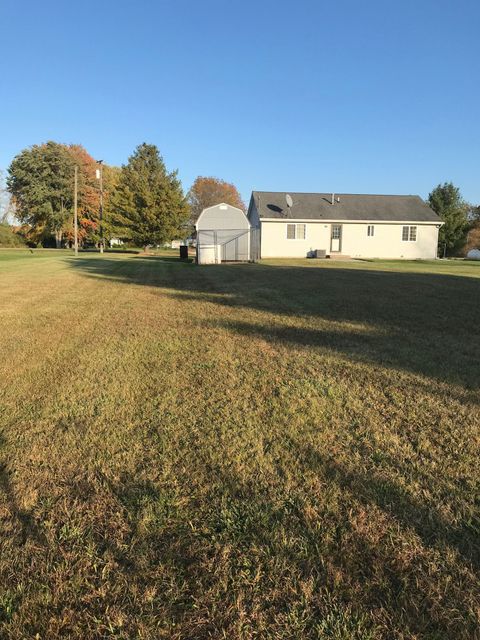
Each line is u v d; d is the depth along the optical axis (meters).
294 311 7.81
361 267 20.88
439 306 8.40
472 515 2.06
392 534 1.93
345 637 1.46
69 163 48.31
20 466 2.52
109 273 16.42
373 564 1.77
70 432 2.94
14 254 34.72
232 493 2.25
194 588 1.68
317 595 1.64
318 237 31.61
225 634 1.49
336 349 5.09
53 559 1.83
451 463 2.53
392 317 7.21
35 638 1.49
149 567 1.78
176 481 2.37
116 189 43.69
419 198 34.47
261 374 4.14
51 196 48.03
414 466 2.49
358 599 1.61
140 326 6.57
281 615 1.56
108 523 2.05
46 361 4.70
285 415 3.18
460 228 44.47
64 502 2.20
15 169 47.56
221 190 73.31
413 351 5.00
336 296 9.81
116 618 1.55
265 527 2.00
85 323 6.82
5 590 1.67
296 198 33.25
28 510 2.14
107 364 4.55
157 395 3.62
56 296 9.95
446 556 1.81
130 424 3.06
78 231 50.75
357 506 2.14
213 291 10.88
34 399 3.56
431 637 1.46
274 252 31.47
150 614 1.57
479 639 1.45
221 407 3.34
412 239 32.38
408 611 1.56
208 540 1.93
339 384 3.85
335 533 1.95
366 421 3.08
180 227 43.53
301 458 2.58
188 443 2.77
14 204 55.59
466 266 23.28
